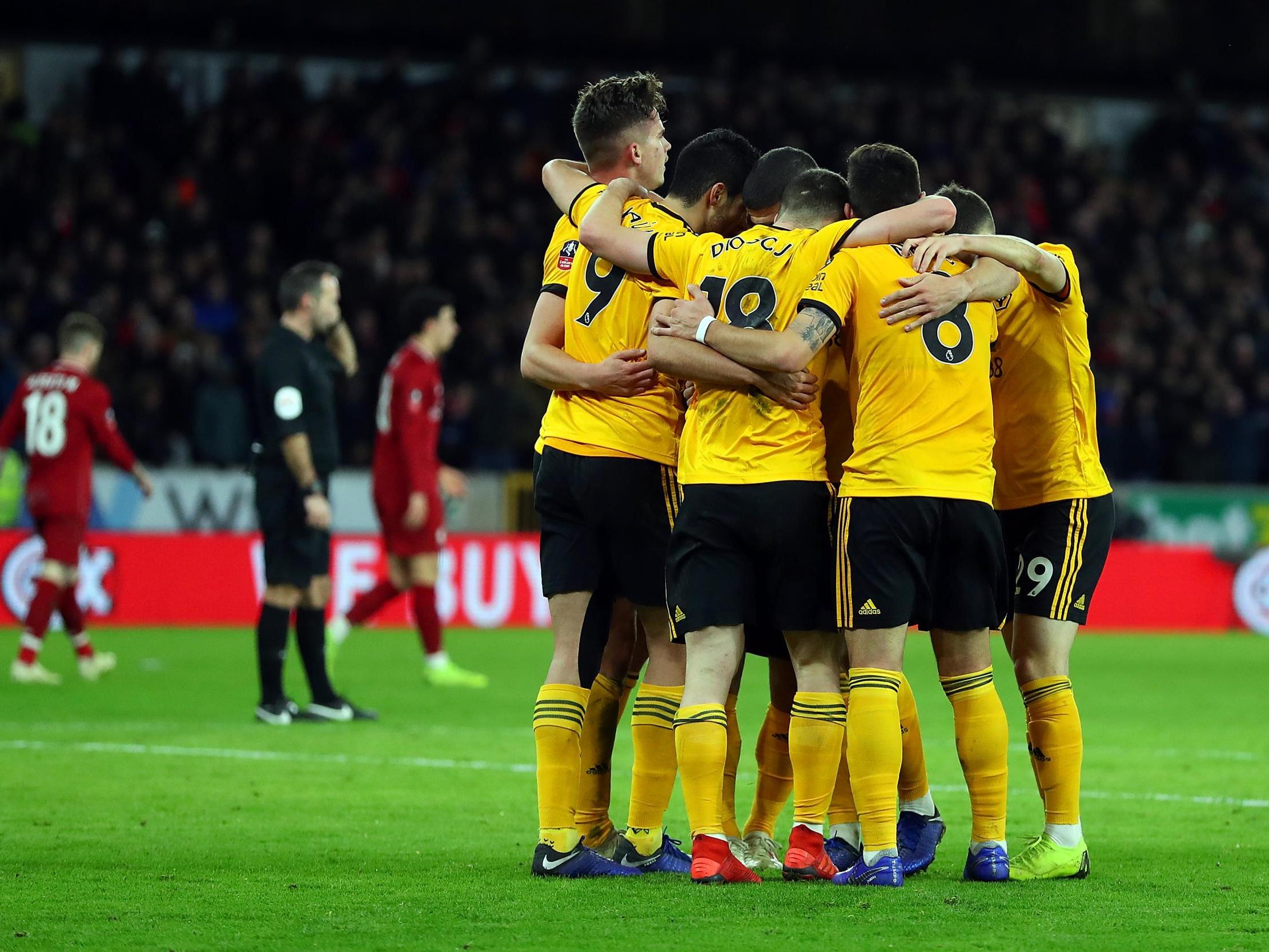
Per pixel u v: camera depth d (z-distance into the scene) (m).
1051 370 17.83
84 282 68.25
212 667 43.31
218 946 13.84
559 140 82.50
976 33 92.50
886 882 16.55
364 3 83.69
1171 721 34.22
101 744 28.41
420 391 38.66
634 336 17.73
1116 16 93.88
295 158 76.31
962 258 17.28
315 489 31.50
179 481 59.56
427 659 40.19
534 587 60.81
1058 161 88.88
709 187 18.14
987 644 17.31
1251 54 95.31
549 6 86.69
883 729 16.56
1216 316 81.62
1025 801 23.27
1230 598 64.62
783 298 16.95
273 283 72.94
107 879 16.95
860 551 16.58
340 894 16.11
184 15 81.00
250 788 23.67
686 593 16.89
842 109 86.44
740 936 14.15
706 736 16.67
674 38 88.62
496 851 18.86
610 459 17.47
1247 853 19.11
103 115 76.31
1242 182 93.69
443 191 77.25
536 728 17.38
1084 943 13.95
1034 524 18.20
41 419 38.94
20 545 56.00
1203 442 72.06
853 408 17.11
